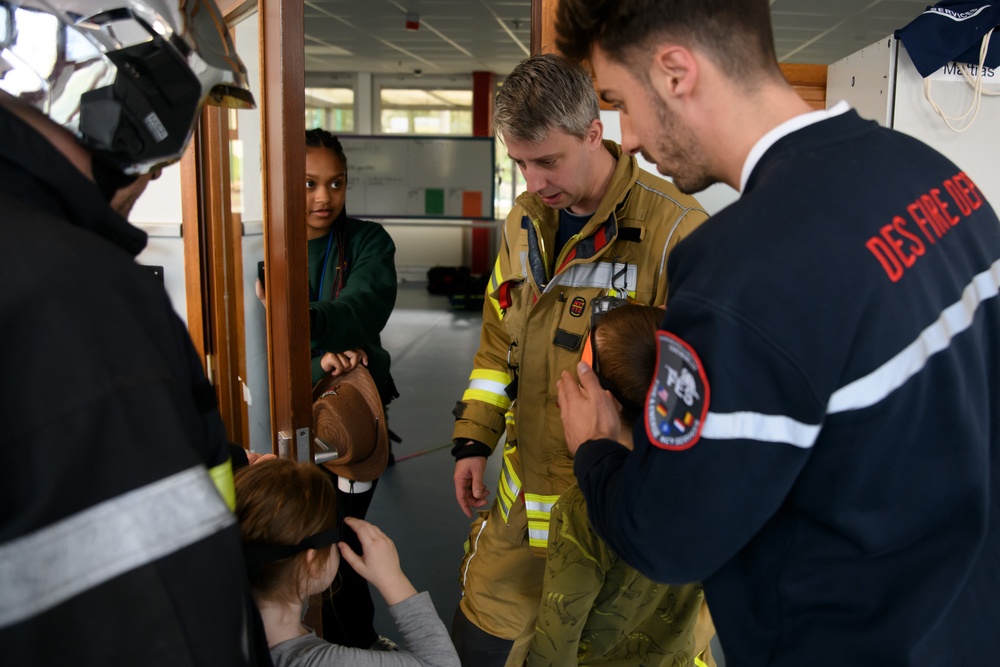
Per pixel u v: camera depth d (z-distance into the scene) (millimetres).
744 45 752
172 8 698
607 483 855
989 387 785
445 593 2449
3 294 503
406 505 3178
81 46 636
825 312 676
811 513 754
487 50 9422
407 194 9844
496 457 3758
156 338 580
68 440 500
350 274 1978
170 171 1992
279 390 1396
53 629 499
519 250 1438
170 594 526
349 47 9391
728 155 794
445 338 7094
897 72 1979
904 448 713
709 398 691
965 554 734
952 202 779
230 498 683
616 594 1269
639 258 1316
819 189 709
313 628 1482
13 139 560
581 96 1233
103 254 561
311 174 1887
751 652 812
